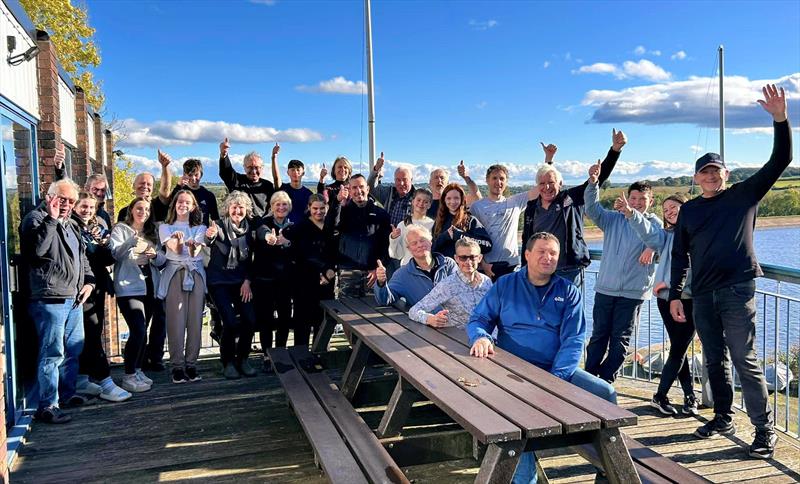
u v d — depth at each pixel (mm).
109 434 3980
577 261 4586
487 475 1985
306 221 5258
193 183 5594
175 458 3602
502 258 5148
